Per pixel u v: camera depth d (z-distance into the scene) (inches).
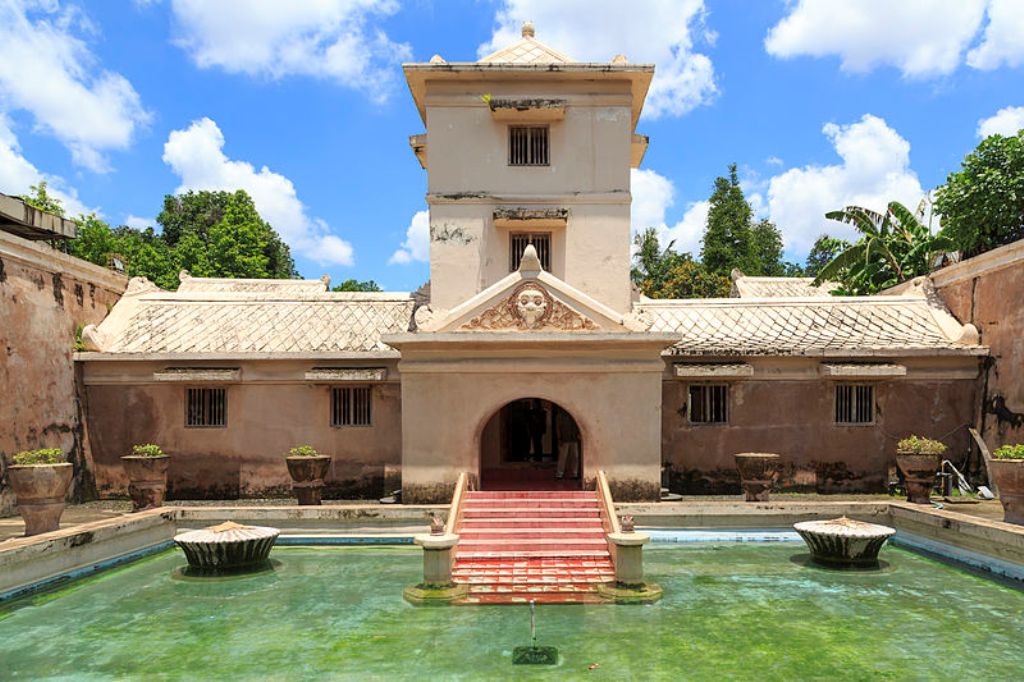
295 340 674.2
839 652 323.3
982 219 661.9
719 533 535.5
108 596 409.7
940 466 624.4
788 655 319.6
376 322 708.0
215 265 1520.7
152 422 662.5
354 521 538.0
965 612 376.2
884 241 917.8
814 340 673.0
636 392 558.3
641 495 552.7
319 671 304.0
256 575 454.3
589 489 553.6
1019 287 606.5
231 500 655.1
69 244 1240.2
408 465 555.8
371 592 417.1
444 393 558.9
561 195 674.2
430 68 659.4
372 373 642.8
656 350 558.6
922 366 658.2
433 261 671.8
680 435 663.1
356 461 660.1
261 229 1604.3
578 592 410.9
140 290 746.2
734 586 425.4
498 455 700.7
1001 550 434.3
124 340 676.7
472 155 674.8
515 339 544.1
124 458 556.7
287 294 752.3
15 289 569.3
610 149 676.1
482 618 371.2
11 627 358.3
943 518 478.0
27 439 577.6
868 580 438.0
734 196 1632.6
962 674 298.8
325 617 373.4
